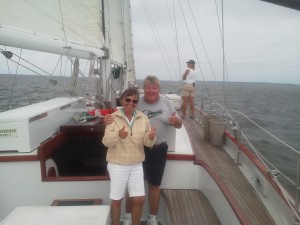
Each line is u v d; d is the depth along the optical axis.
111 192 2.62
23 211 2.35
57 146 3.37
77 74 4.62
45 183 3.04
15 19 2.71
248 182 3.60
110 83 4.28
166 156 3.10
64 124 3.72
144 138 2.58
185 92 7.37
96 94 4.36
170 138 3.31
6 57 2.94
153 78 2.85
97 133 3.84
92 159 3.88
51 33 3.04
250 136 14.57
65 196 3.08
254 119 22.36
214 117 5.45
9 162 2.96
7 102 14.73
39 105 3.75
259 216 2.85
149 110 2.90
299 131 17.47
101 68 4.17
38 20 2.90
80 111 4.68
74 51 3.29
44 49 2.92
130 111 2.57
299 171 2.45
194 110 7.62
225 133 5.12
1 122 2.91
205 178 3.19
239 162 4.20
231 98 42.72
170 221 2.90
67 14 3.17
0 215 3.09
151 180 2.93
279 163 9.97
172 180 3.33
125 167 2.58
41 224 2.17
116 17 6.62
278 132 16.84
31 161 2.98
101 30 3.62
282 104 38.94
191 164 3.30
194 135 5.78
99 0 3.48
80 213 2.33
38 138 3.15
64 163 3.66
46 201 3.08
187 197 3.17
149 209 3.11
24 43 2.71
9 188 3.04
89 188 3.08
